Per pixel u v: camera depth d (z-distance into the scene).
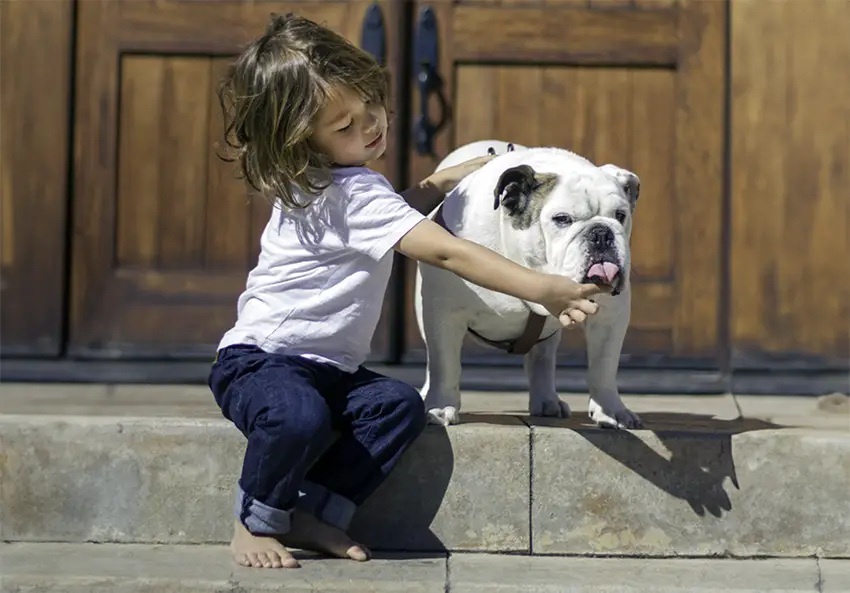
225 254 5.70
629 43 5.62
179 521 3.66
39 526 3.68
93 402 4.55
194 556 3.51
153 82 5.70
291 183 3.44
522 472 3.61
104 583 3.24
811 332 5.57
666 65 5.62
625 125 5.63
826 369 5.54
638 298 5.61
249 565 3.37
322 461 3.49
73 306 5.69
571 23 5.62
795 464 3.62
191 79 5.70
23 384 5.48
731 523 3.62
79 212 5.70
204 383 5.57
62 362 5.66
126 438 3.67
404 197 3.80
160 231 5.70
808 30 5.57
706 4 5.61
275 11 5.69
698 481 3.62
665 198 5.62
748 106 5.58
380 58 5.62
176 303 5.67
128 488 3.67
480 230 3.58
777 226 5.58
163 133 5.70
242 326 3.51
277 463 3.27
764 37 5.57
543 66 5.64
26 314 5.66
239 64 3.56
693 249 5.61
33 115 5.66
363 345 3.53
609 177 3.48
